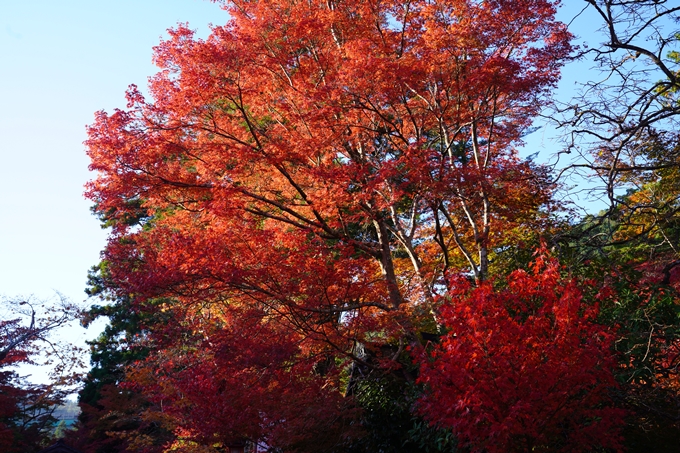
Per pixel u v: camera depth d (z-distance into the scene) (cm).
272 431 1383
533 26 1630
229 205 1508
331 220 1728
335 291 1488
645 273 1408
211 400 1377
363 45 1597
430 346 1658
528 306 1143
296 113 1645
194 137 1599
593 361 934
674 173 1516
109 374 3856
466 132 2050
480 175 1572
